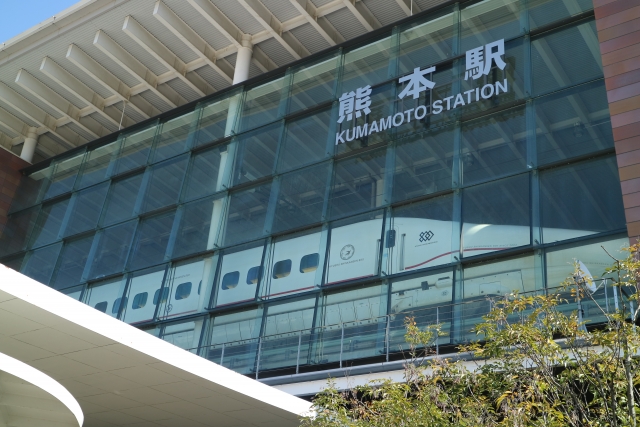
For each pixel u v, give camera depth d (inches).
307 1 919.0
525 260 636.1
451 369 373.7
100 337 399.2
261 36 973.8
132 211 953.5
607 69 627.5
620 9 645.3
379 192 749.3
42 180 1110.4
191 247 860.6
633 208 564.4
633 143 586.2
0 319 391.2
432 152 734.5
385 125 780.0
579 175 641.6
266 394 478.0
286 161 840.9
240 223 836.6
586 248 608.4
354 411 400.2
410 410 353.4
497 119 709.9
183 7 941.2
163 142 985.5
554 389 327.6
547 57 707.4
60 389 341.7
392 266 704.4
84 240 983.0
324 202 781.3
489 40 753.0
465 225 679.1
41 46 1038.4
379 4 906.1
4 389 370.9
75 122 1151.6
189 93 1079.0
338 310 715.4
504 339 332.5
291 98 880.9
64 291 951.6
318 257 756.0
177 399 484.7
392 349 649.6
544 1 736.3
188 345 797.9
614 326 321.1
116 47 1015.0
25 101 1153.4
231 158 892.6
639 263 326.6
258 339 741.3
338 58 866.8
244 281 796.0
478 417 337.1
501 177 680.4
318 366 684.7
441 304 657.0
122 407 510.9
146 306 860.6
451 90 752.3
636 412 312.3
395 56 814.5
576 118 665.6
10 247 1066.7
